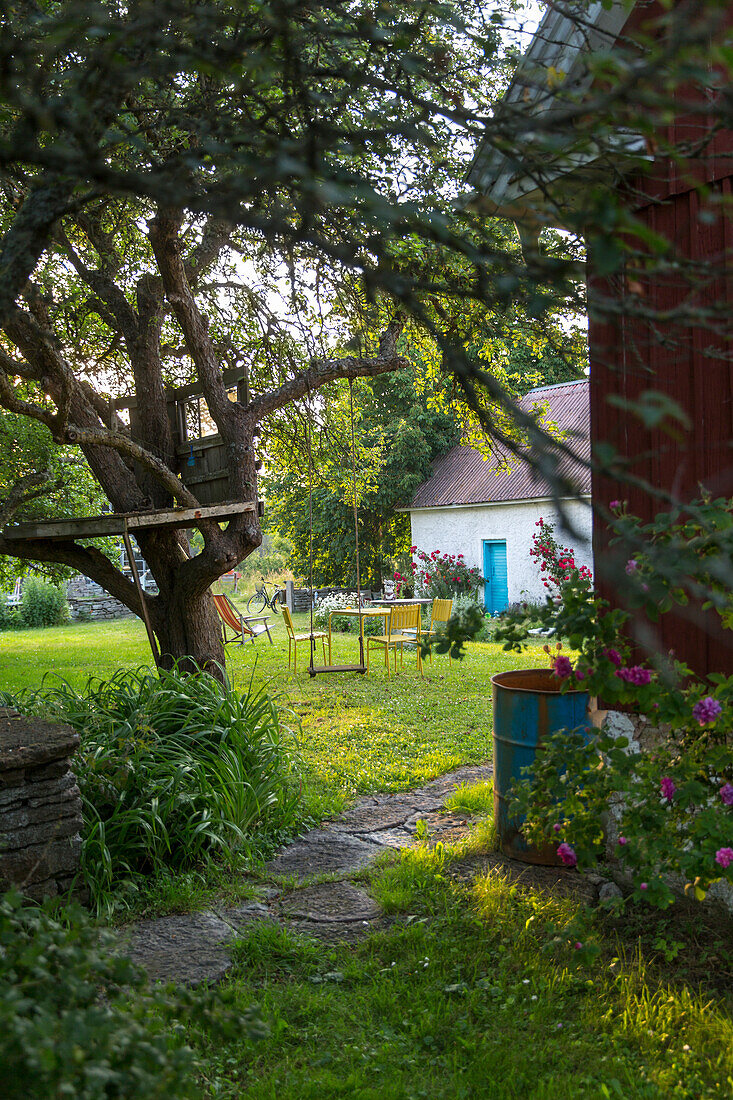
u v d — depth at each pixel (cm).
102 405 657
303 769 629
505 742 467
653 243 92
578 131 111
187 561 614
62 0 158
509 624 333
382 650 1457
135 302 697
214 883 441
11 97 122
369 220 107
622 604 402
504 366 639
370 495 2058
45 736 400
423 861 459
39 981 135
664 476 395
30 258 140
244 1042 296
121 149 184
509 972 344
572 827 336
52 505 873
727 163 358
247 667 1245
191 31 132
